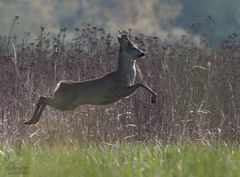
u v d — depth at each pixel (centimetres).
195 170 3784
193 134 5238
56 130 5247
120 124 5306
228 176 3675
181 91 5388
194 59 5525
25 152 4603
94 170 3856
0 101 5284
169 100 5353
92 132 5272
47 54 5538
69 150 4712
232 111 5378
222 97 5422
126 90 4969
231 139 5284
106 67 5481
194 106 5375
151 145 4769
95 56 5522
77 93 4972
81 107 5350
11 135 5138
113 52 5491
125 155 4359
